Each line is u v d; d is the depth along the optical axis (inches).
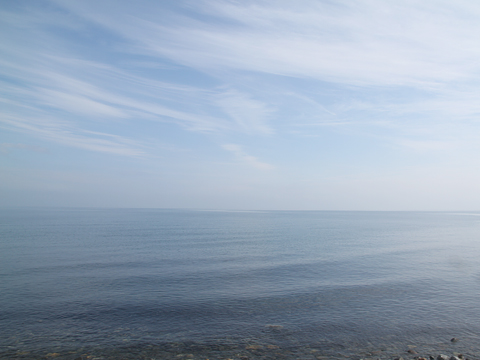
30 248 2150.6
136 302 936.3
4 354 606.2
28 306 896.9
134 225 5078.7
